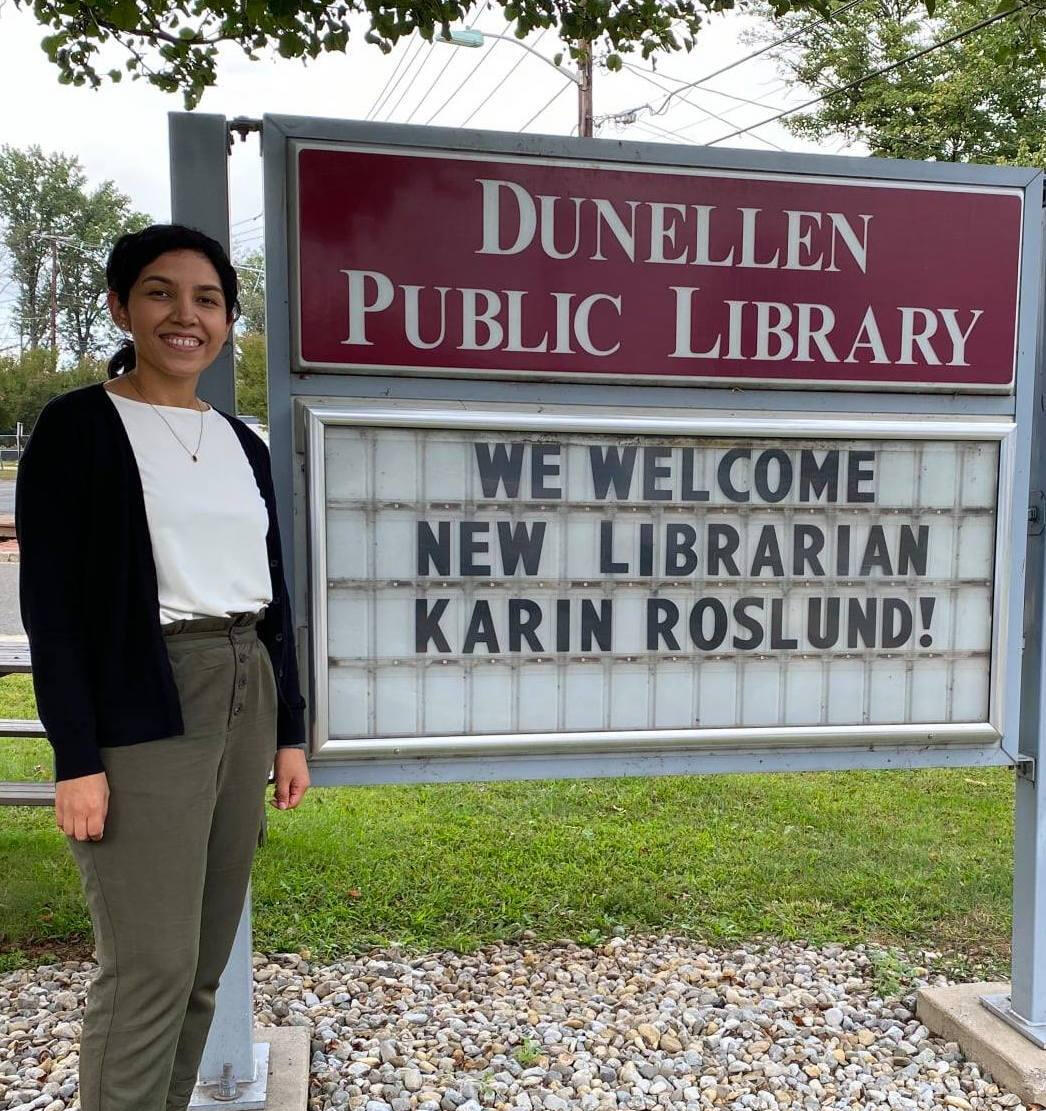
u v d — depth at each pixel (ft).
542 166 8.53
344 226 8.26
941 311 9.36
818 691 9.37
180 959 6.28
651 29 12.98
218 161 8.00
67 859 13.82
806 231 9.04
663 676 9.09
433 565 8.63
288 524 8.41
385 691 8.63
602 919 12.66
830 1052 9.95
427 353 8.48
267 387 8.33
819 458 9.23
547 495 8.78
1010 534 9.50
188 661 6.29
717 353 8.98
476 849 14.76
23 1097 8.89
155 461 6.23
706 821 16.20
